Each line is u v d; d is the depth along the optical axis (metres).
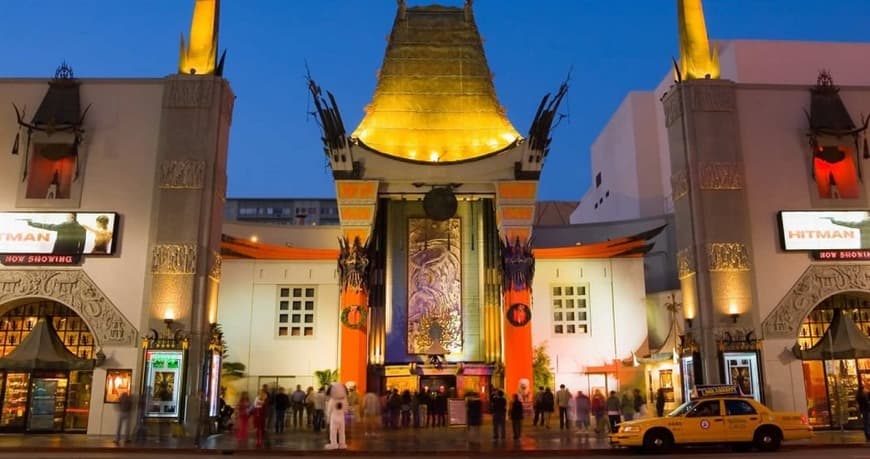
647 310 43.66
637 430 19.83
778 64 46.69
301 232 48.81
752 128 29.84
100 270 27.50
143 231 27.88
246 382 39.59
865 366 28.56
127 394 24.81
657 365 39.03
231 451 20.56
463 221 41.91
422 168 38.84
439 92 41.12
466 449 21.02
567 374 40.47
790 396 27.34
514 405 24.70
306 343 40.28
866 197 29.34
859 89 30.48
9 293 27.22
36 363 26.12
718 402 20.34
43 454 19.91
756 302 28.11
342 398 21.38
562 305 41.62
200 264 27.55
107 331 26.98
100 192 28.14
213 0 30.81
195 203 28.03
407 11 42.62
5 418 27.59
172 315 26.97
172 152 28.47
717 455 18.89
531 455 19.98
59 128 28.20
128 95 29.09
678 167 30.38
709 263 28.30
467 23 42.44
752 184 29.31
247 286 40.97
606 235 50.16
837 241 28.73
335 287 41.06
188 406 26.05
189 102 28.94
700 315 28.22
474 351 39.97
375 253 40.00
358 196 38.81
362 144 38.72
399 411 31.42
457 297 40.72
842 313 28.86
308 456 19.98
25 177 28.08
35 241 27.48
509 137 40.59
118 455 20.03
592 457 19.27
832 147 29.66
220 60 30.20
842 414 27.67
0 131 28.50
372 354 38.94
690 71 31.16
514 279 37.75
